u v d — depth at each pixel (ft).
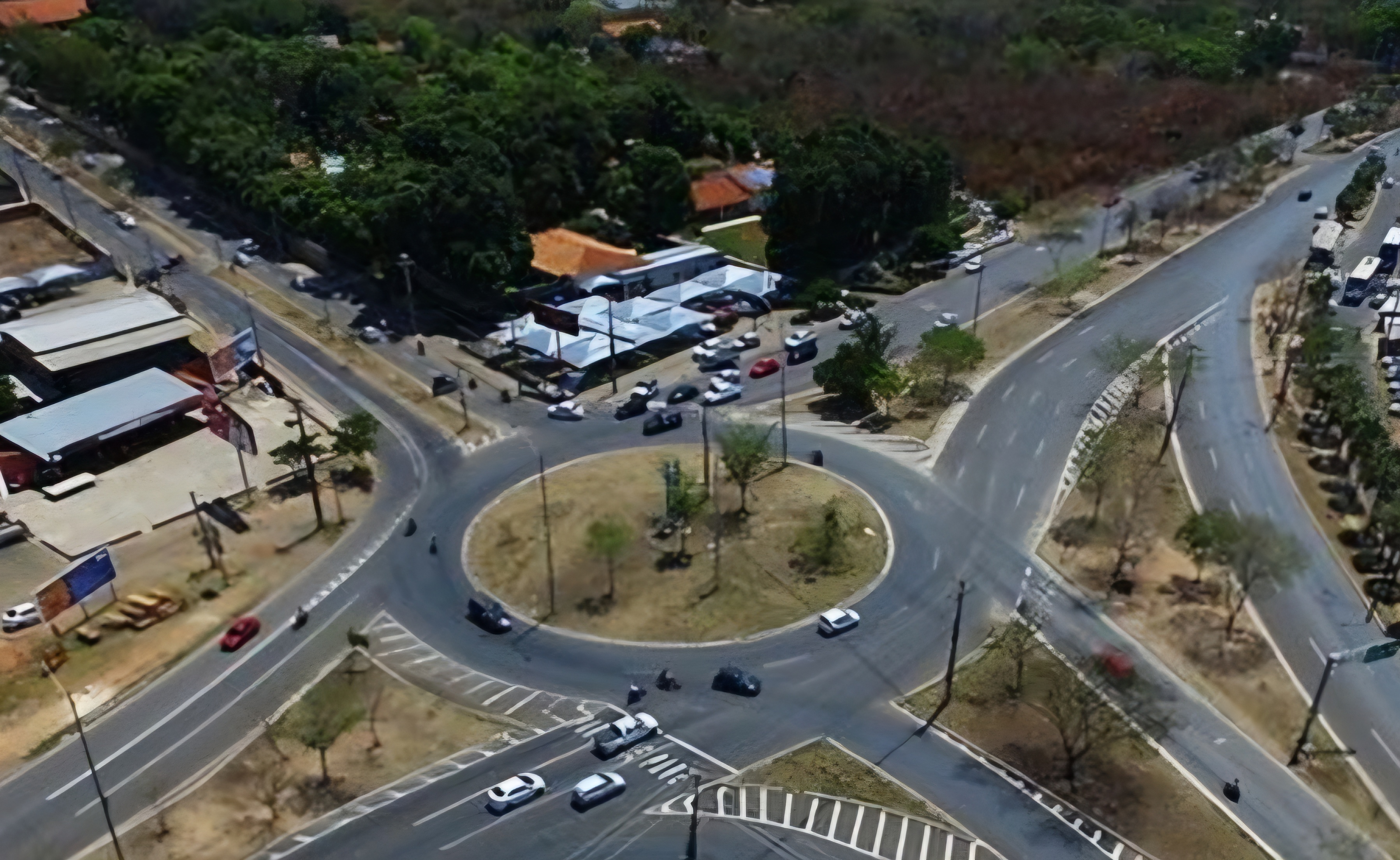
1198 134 625.00
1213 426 385.91
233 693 274.57
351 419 353.92
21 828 236.02
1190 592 307.37
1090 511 341.62
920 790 245.86
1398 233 515.50
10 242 501.56
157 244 511.81
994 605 303.48
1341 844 235.61
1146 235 546.26
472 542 330.34
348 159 520.83
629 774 248.73
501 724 264.52
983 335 451.94
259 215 519.60
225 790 245.45
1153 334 449.48
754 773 249.75
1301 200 584.40
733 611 301.43
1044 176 585.63
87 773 250.57
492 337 443.73
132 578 311.68
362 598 308.19
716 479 355.36
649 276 487.61
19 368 415.03
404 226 457.68
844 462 367.25
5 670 277.44
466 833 232.73
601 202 544.21
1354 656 284.20
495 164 488.02
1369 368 412.57
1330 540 327.67
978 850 230.68
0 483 349.61
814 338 440.86
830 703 271.08
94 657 284.20
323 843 230.68
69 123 608.19
